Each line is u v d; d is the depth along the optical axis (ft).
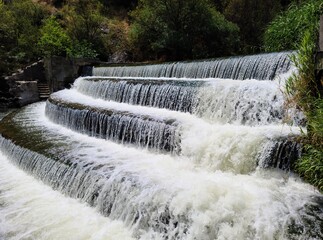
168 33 68.95
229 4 75.87
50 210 20.16
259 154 18.31
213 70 36.09
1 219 19.21
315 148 16.15
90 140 29.09
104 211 19.15
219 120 24.35
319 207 14.42
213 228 14.34
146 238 16.38
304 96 18.33
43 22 89.66
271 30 38.06
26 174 26.02
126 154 24.16
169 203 15.92
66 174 22.16
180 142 22.53
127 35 87.15
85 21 81.30
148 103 31.14
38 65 64.85
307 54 18.58
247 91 23.03
